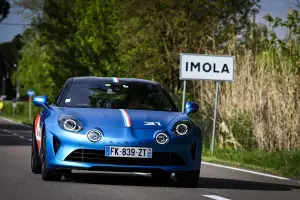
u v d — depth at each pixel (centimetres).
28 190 2208
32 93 14175
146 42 7306
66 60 9925
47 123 2447
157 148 2355
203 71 4581
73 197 2055
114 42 9419
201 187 2473
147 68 7250
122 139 2342
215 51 5581
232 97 4891
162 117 2478
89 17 9588
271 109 4584
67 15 10425
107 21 9519
